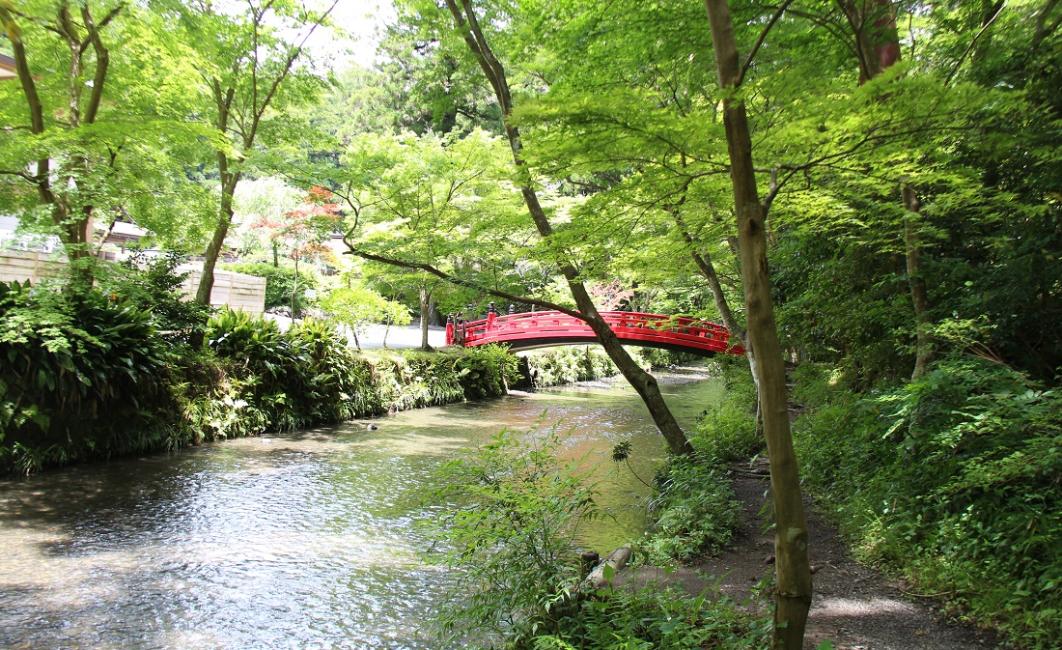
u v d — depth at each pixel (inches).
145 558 236.4
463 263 458.9
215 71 384.5
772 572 175.0
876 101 146.3
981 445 181.5
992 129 164.4
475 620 150.8
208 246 471.5
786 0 112.2
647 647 120.0
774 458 99.8
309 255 735.1
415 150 390.3
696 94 284.7
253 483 335.0
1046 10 205.6
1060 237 195.8
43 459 323.9
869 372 319.9
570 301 676.1
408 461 397.7
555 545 145.6
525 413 609.6
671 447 331.3
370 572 229.9
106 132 327.0
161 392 386.6
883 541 194.9
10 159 347.9
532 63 317.1
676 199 196.5
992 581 156.6
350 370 538.0
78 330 321.7
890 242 237.6
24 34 354.6
